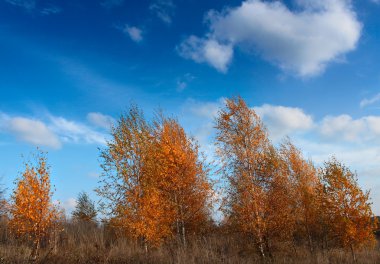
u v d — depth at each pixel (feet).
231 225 65.72
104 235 70.33
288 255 63.16
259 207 63.46
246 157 67.41
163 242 64.69
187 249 59.52
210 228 72.49
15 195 60.80
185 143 75.05
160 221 64.75
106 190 64.08
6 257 45.52
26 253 49.98
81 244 59.88
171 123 78.69
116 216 62.85
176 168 69.51
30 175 61.72
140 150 67.31
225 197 66.13
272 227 62.59
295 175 86.28
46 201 61.52
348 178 68.69
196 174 72.08
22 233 60.13
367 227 65.62
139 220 61.72
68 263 48.21
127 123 68.23
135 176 65.51
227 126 69.72
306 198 79.77
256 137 68.64
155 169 67.77
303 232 80.43
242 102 70.23
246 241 63.67
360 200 66.54
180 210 69.31
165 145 71.36
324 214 72.38
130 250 56.80
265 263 59.00
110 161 65.10
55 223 63.10
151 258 53.42
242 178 65.57
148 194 63.82
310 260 61.00
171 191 69.87
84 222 83.46
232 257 57.00
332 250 73.92
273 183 65.67
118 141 66.18
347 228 65.00
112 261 51.01
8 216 61.16
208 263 52.29
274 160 69.00
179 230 70.85
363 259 65.67
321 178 72.64
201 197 70.64
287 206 66.13
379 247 79.66
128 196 63.41
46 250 56.39
